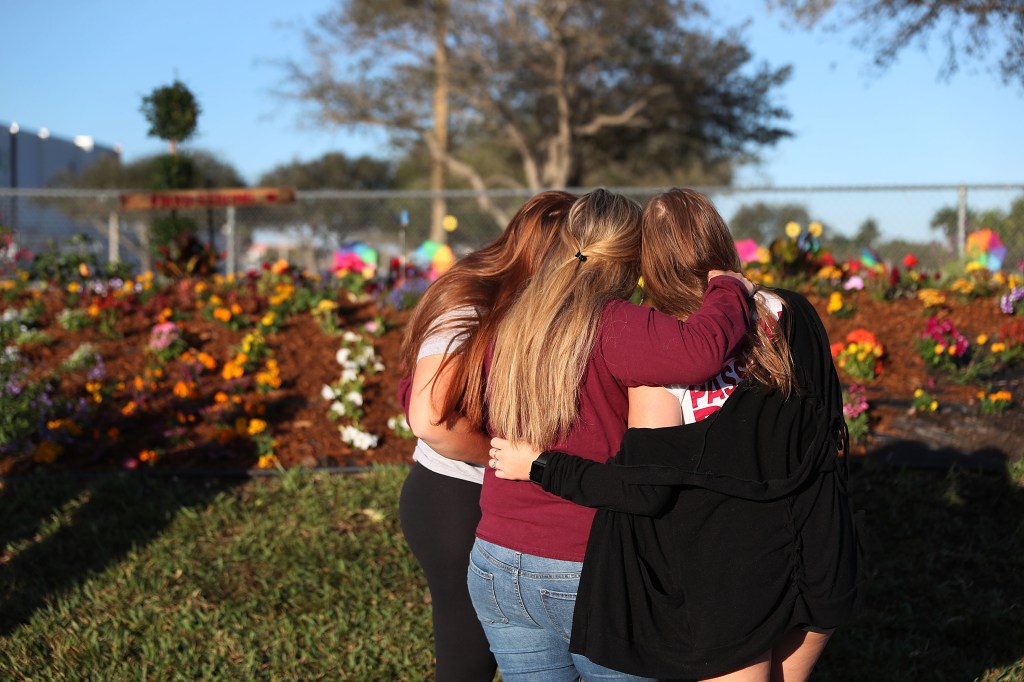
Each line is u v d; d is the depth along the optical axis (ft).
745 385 6.84
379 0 90.84
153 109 33.30
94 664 11.51
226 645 12.06
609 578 6.61
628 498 6.51
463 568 8.34
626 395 7.06
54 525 15.69
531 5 90.84
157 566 14.21
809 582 6.48
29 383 20.56
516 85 99.09
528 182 110.73
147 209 32.30
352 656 11.75
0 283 28.12
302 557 14.51
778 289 7.53
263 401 19.94
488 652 8.50
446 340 7.46
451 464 8.36
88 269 28.50
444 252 27.27
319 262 62.69
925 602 12.98
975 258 25.99
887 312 23.30
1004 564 13.87
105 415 19.76
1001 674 11.13
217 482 17.65
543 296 7.09
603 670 6.88
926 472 16.70
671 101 98.07
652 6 90.74
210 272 29.37
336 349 23.29
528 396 6.89
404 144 102.37
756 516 6.50
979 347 20.61
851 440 17.71
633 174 110.42
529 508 7.02
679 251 7.40
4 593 13.48
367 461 18.51
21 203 49.67
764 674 6.59
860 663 11.55
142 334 24.12
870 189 30.14
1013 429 17.58
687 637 6.48
